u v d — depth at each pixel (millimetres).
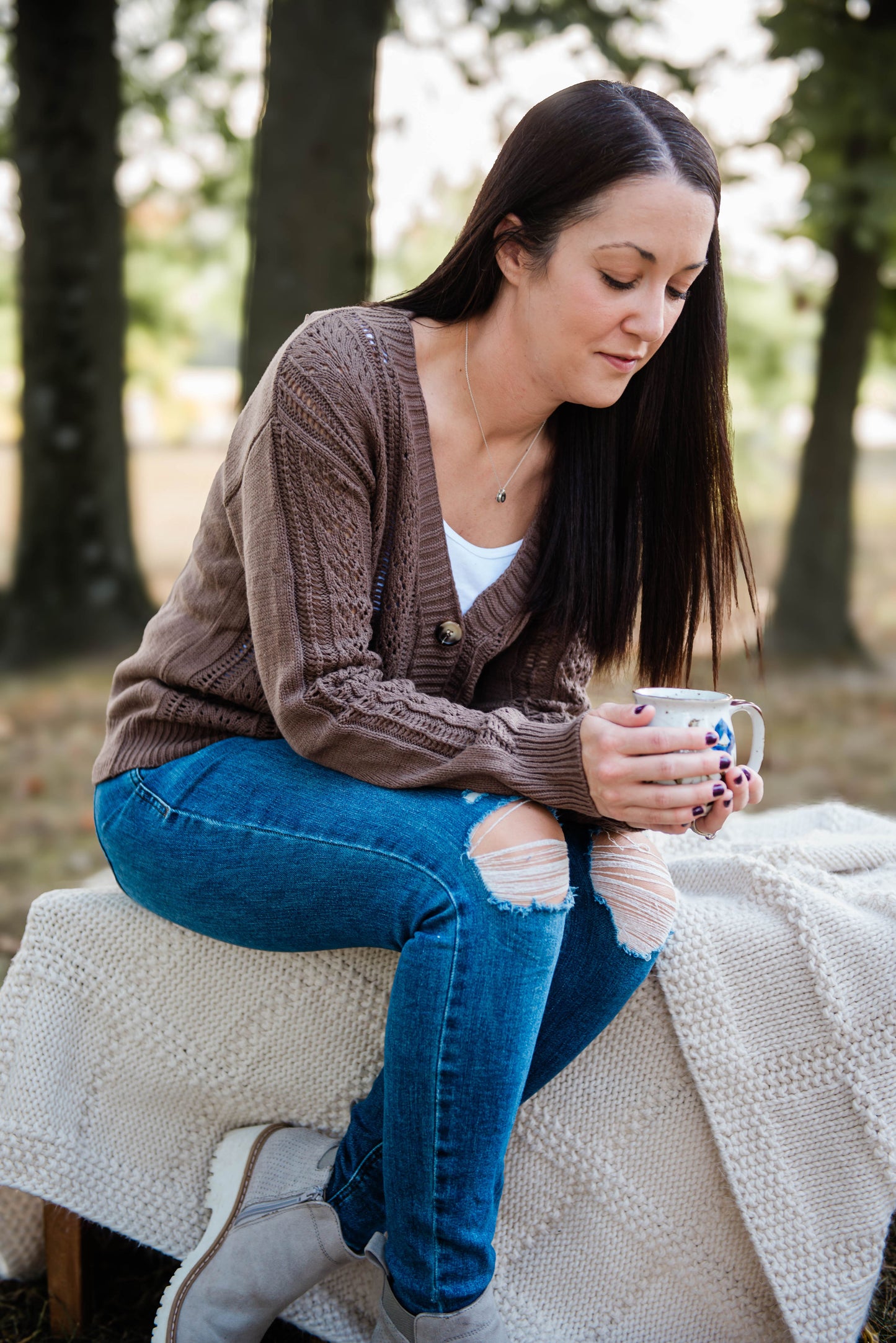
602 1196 1519
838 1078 1479
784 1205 1470
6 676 6156
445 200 5910
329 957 1499
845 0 5590
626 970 1438
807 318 8844
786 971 1506
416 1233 1213
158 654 1501
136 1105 1546
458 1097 1197
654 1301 1534
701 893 1652
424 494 1439
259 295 3840
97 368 6410
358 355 1396
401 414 1413
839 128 5383
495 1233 1446
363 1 3748
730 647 7195
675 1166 1522
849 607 7367
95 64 6145
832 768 5082
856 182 5488
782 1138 1484
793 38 5344
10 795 4336
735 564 1644
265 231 3824
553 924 1265
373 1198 1335
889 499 15867
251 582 1367
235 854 1334
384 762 1327
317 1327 1495
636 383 1557
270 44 3795
